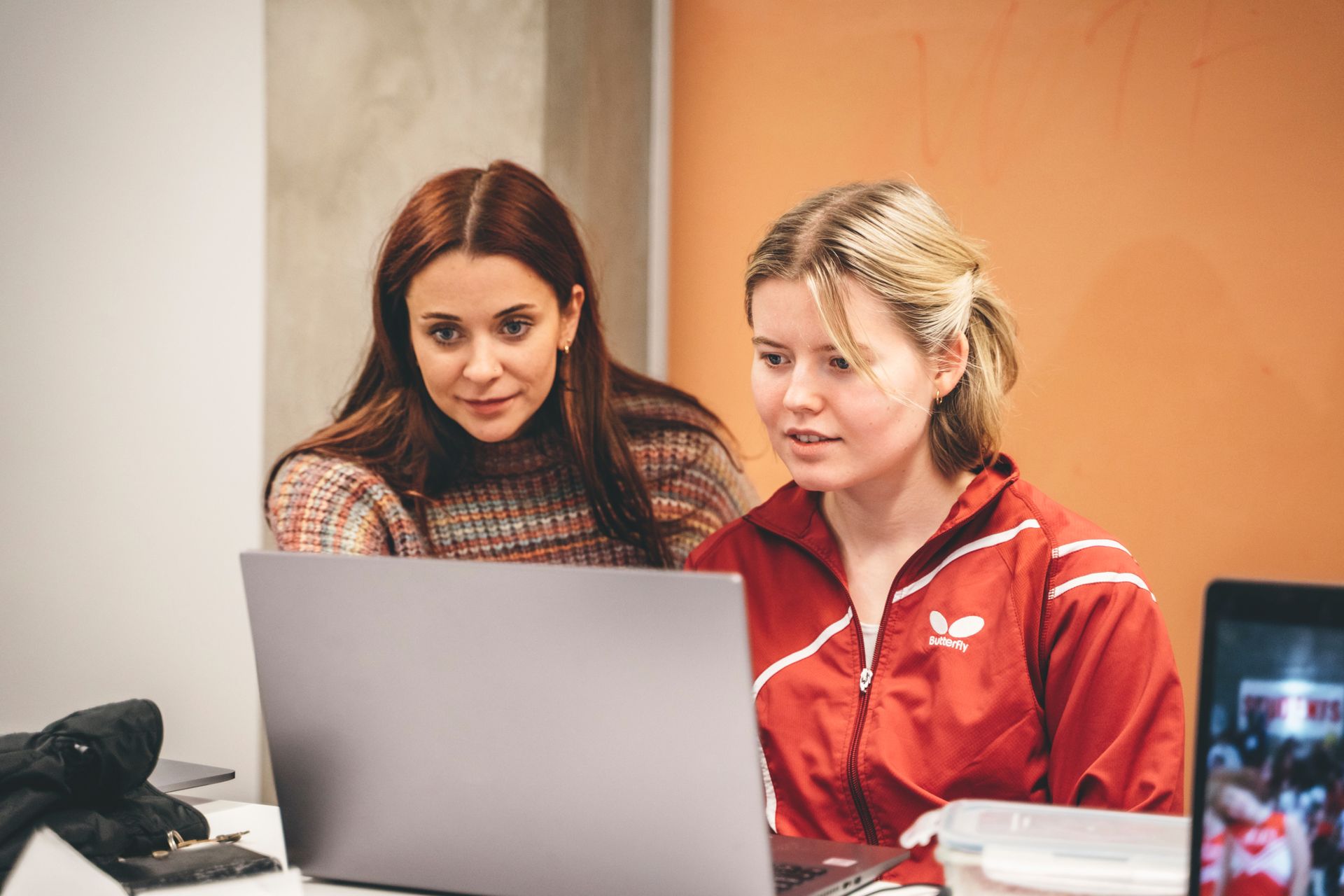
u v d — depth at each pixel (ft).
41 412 9.56
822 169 8.39
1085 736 4.27
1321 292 6.89
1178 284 7.26
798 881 3.56
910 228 4.40
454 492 6.59
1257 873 2.70
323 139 8.33
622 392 7.10
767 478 8.68
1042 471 7.70
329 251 8.29
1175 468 7.31
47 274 9.47
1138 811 4.06
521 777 3.41
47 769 3.75
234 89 8.64
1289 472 7.00
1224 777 2.74
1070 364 7.58
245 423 8.71
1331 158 6.83
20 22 9.43
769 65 8.58
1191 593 7.29
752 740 3.13
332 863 3.73
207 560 8.93
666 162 9.00
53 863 3.57
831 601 4.75
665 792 3.25
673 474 7.11
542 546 6.68
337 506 6.57
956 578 4.54
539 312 6.31
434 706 3.47
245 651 8.80
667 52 8.94
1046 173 7.61
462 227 6.17
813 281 4.29
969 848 3.18
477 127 8.05
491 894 3.52
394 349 6.53
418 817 3.57
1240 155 7.06
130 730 3.98
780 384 4.47
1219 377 7.17
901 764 4.38
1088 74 7.46
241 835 4.12
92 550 9.41
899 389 4.33
